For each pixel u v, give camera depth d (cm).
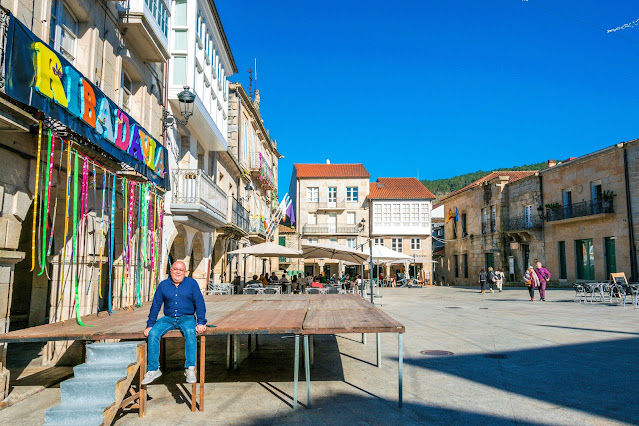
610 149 2486
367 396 576
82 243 813
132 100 1058
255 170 2603
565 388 595
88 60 815
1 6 505
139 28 951
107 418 446
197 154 1560
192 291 549
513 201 3412
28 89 557
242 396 585
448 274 4503
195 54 1307
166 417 507
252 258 2708
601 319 1246
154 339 521
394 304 1866
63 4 764
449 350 850
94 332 534
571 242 2784
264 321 606
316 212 4541
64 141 650
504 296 2311
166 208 1268
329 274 4531
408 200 4500
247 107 2448
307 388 534
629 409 512
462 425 473
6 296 568
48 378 671
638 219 2327
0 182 561
